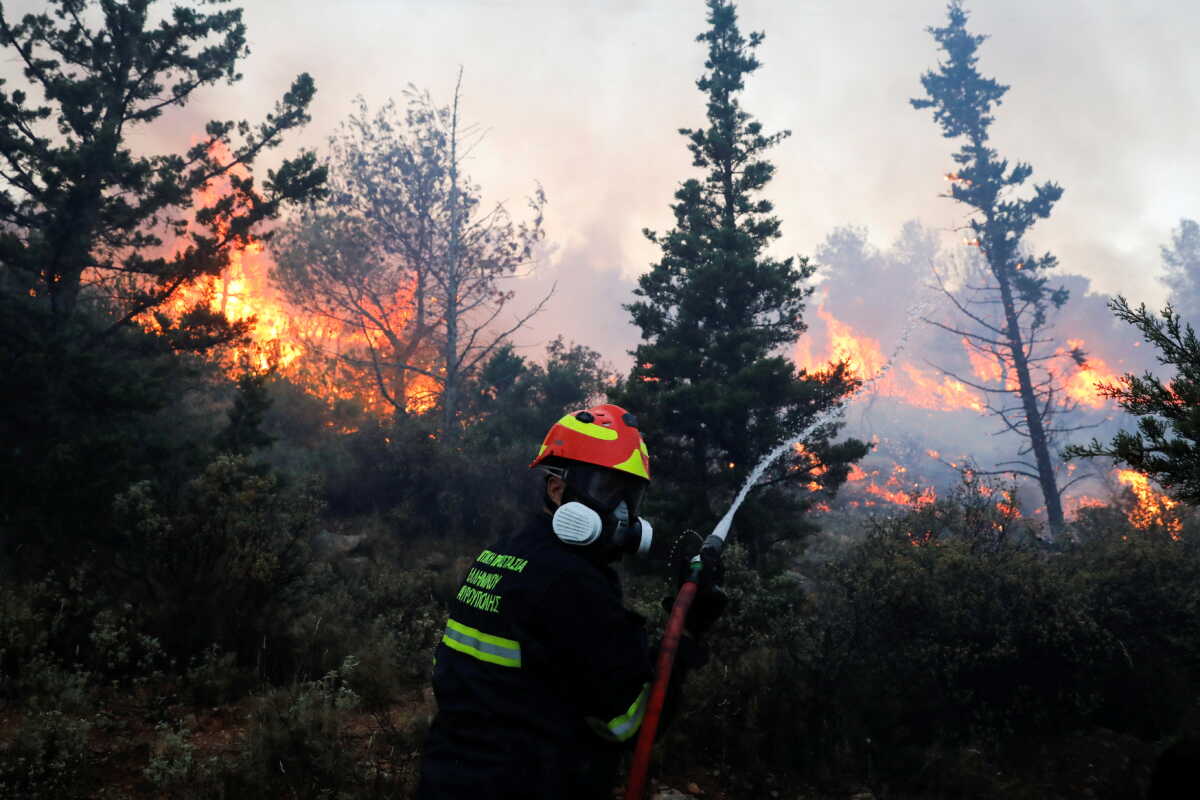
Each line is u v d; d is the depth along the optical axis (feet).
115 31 44.52
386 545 48.67
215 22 46.62
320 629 27.48
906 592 24.88
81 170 39.45
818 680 22.98
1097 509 50.55
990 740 22.24
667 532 37.68
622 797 18.51
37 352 37.17
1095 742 22.03
